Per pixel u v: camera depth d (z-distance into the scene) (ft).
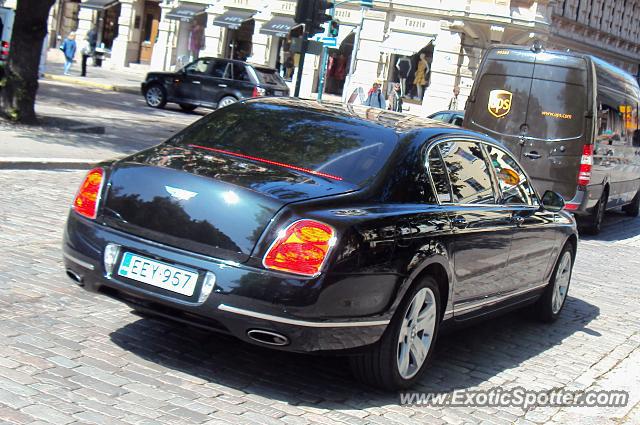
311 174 17.03
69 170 42.24
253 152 17.90
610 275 36.60
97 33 154.81
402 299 16.81
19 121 54.49
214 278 15.24
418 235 17.03
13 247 25.25
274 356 18.78
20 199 32.76
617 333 26.02
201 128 19.21
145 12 153.69
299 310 14.97
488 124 46.75
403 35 128.47
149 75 96.37
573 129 44.88
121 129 64.44
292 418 15.42
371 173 17.29
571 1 140.15
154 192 16.26
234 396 16.14
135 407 14.88
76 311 19.94
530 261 22.93
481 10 121.29
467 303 19.67
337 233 15.29
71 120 60.64
